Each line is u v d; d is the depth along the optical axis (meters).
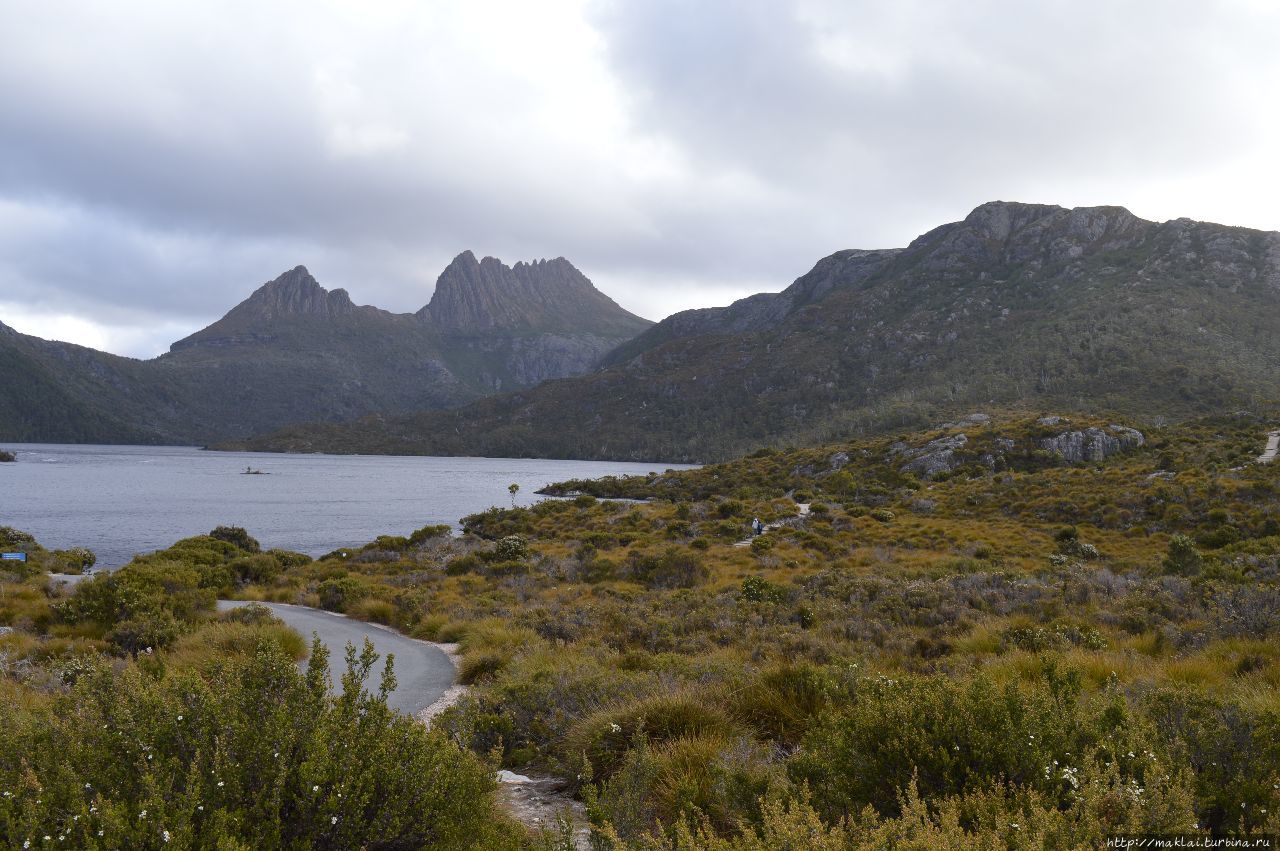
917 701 4.28
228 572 29.50
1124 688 7.64
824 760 4.28
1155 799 3.29
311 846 3.21
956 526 46.06
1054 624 13.18
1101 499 47.97
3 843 2.81
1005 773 3.85
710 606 18.19
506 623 16.72
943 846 2.85
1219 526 38.75
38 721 3.49
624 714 6.77
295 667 3.83
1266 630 11.23
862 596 18.14
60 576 30.06
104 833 2.79
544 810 5.57
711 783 5.08
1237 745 4.23
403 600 21.72
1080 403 166.50
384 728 3.74
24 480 122.25
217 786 3.16
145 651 11.21
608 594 24.45
